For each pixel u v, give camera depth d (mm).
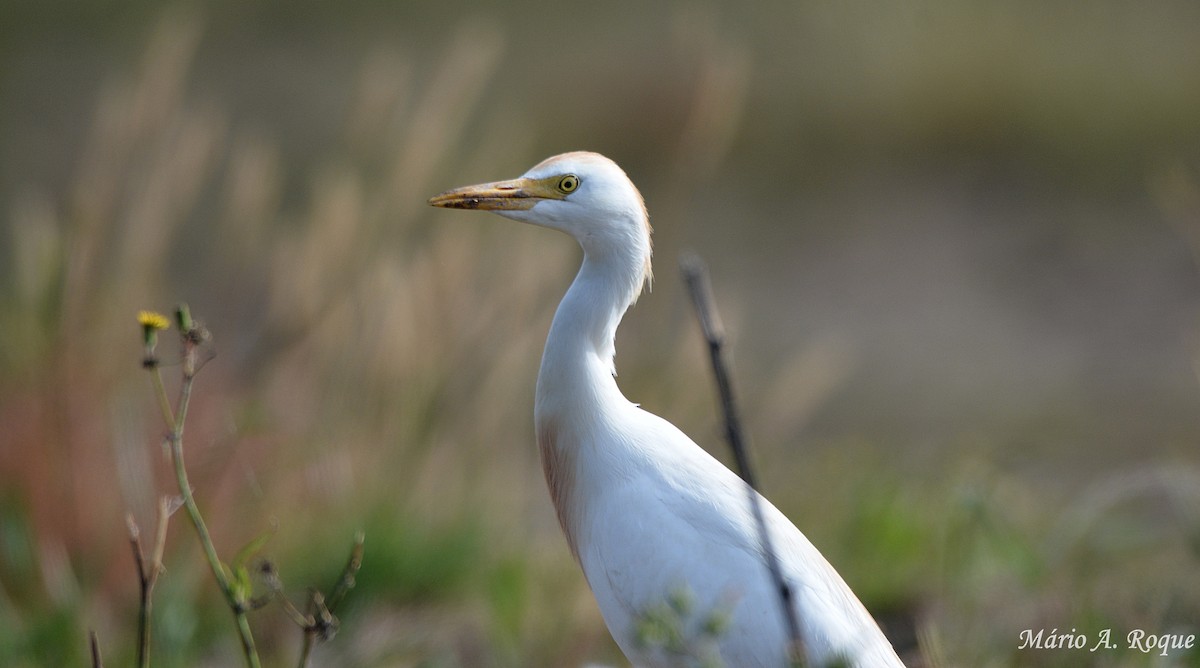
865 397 15367
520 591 9984
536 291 11773
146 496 10266
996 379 15617
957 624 9539
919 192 20719
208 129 11062
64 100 23391
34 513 10328
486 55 11531
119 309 10852
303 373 11312
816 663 6617
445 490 11211
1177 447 13578
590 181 7234
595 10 26266
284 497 10758
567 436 7328
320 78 24297
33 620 9688
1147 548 10836
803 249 19109
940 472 12719
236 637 9836
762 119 22578
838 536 11117
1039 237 19109
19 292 11492
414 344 11219
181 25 11406
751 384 14602
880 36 23438
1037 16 23547
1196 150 20766
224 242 11883
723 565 6762
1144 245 18562
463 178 12508
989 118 21656
